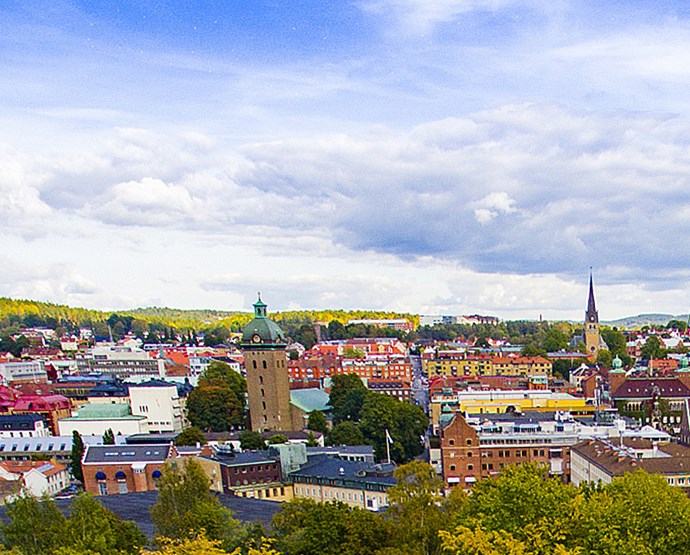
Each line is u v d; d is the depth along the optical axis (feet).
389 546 280.72
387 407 640.17
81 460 536.42
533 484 263.90
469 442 519.60
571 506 252.83
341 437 618.03
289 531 310.24
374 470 479.00
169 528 307.17
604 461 451.12
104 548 260.01
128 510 433.48
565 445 528.22
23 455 627.05
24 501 282.77
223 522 312.09
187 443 608.19
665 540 241.35
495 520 255.50
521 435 532.32
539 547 206.90
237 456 514.68
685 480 412.36
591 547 237.45
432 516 283.18
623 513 248.52
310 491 491.31
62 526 280.92
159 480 341.82
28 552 269.85
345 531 288.71
